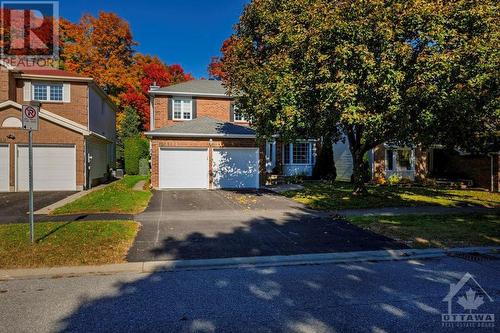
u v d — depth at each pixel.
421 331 3.89
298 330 3.89
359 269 6.26
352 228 9.52
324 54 11.27
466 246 7.77
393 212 12.02
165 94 23.64
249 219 10.63
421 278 5.75
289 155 25.73
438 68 10.20
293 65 12.24
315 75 11.41
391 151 25.58
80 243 7.22
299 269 6.26
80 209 11.40
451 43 10.56
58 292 5.02
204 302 4.68
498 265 6.50
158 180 18.94
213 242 7.89
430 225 9.80
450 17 10.63
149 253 6.96
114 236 7.90
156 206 12.88
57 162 18.55
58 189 18.56
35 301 4.69
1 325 3.98
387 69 10.29
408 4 10.57
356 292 5.09
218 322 4.08
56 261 6.21
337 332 3.85
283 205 13.48
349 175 26.62
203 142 19.38
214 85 26.05
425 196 16.88
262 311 4.40
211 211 11.95
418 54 10.93
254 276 5.84
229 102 24.84
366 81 10.63
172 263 6.36
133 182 22.67
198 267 6.34
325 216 11.25
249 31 14.64
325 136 15.95
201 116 24.19
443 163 25.34
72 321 4.09
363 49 10.33
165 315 4.27
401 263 6.66
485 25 10.60
